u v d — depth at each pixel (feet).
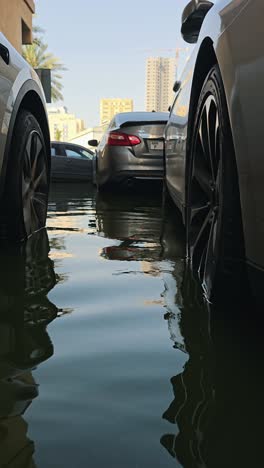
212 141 6.89
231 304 6.40
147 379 4.69
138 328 5.93
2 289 7.45
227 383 4.62
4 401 4.30
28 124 10.18
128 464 3.50
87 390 4.48
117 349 5.36
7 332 5.82
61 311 6.52
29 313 6.46
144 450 3.65
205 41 6.89
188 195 8.83
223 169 5.92
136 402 4.29
